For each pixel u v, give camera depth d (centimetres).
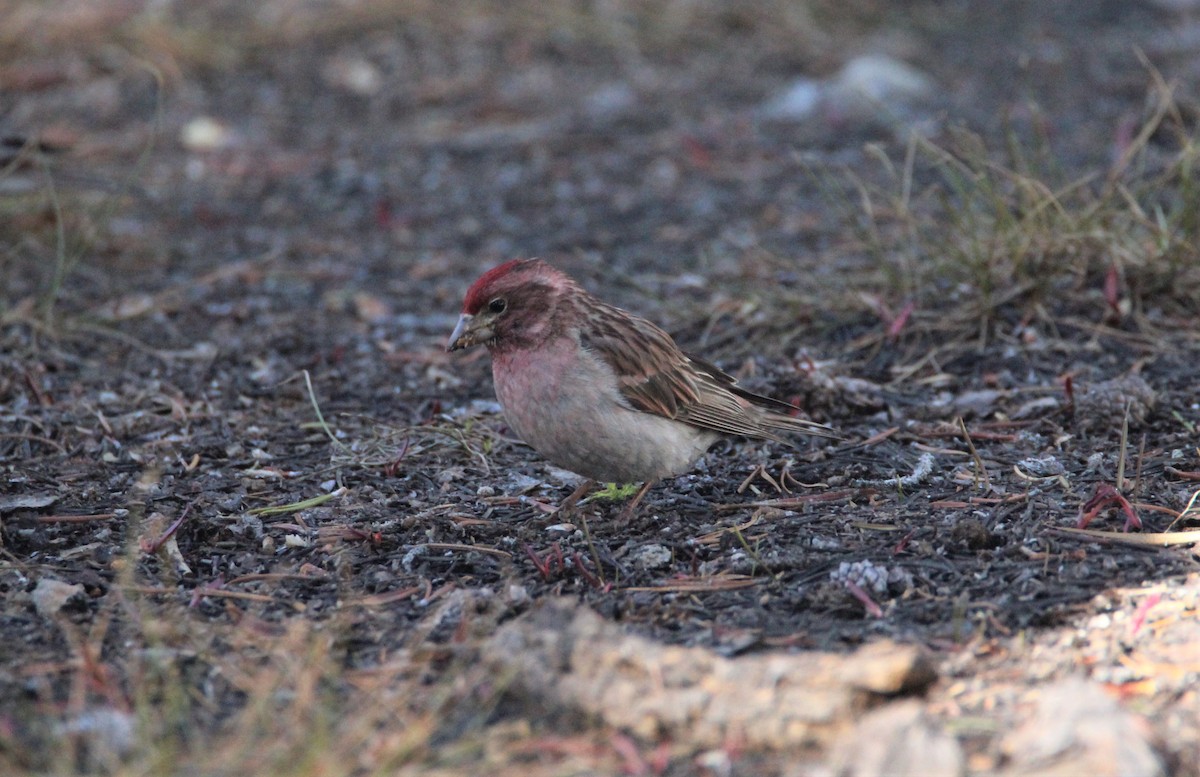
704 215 1684
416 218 1712
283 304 1445
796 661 664
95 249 1535
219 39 2248
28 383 1164
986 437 1050
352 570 863
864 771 591
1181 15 2523
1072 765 587
